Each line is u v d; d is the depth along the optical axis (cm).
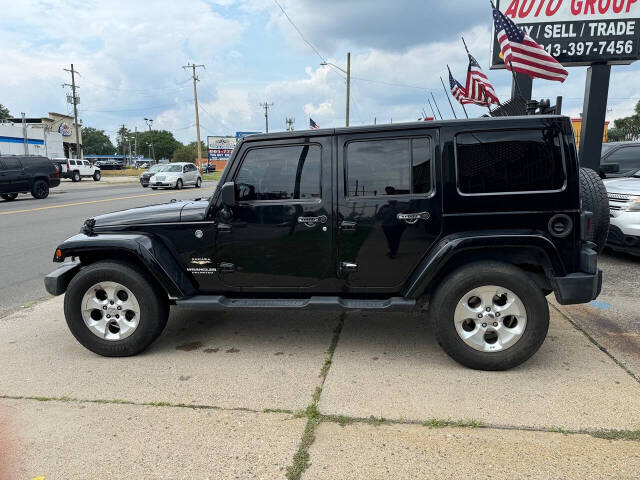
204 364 359
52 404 302
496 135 328
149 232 374
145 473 233
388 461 238
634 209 606
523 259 337
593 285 321
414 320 448
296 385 321
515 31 530
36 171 1894
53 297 562
